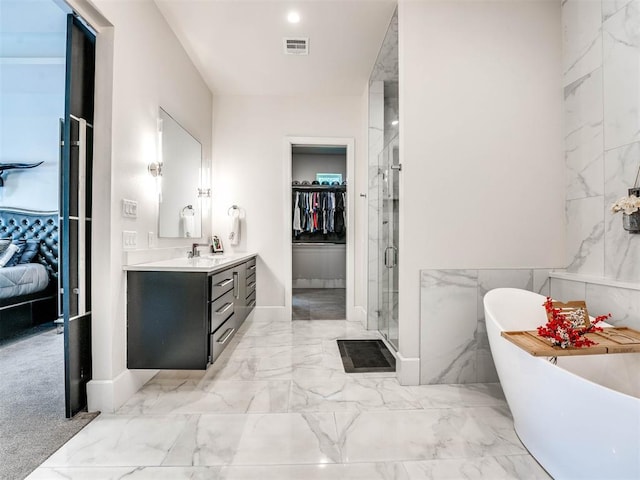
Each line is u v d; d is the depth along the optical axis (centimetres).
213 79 342
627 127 181
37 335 319
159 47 238
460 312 221
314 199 593
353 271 383
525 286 223
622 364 161
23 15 240
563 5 223
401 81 220
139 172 210
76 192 171
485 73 222
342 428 165
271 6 234
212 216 374
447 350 220
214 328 205
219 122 375
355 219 382
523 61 224
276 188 379
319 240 636
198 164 324
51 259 391
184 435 158
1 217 394
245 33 265
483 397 200
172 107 263
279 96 379
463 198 221
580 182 212
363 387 212
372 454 145
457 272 221
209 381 218
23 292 330
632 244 180
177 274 194
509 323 195
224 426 165
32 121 401
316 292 590
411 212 219
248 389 207
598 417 109
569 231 221
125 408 182
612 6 188
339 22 252
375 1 229
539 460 138
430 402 193
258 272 378
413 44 219
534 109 224
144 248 218
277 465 137
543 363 128
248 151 377
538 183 225
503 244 223
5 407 181
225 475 131
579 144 212
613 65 188
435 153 220
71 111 165
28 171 400
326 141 380
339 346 291
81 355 176
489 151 222
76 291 172
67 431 159
